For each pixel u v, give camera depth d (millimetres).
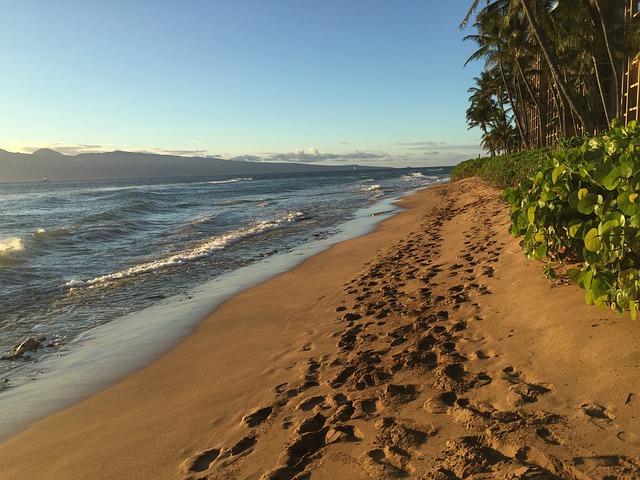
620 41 25516
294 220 18672
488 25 28891
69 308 7023
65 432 3381
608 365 2604
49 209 27266
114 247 12727
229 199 34938
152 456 2826
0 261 10398
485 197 16719
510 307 4051
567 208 3584
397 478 2125
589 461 1939
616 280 2811
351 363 3729
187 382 4039
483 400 2686
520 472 1927
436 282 5730
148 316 6488
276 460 2506
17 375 4617
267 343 4750
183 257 10867
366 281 6770
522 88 41469
